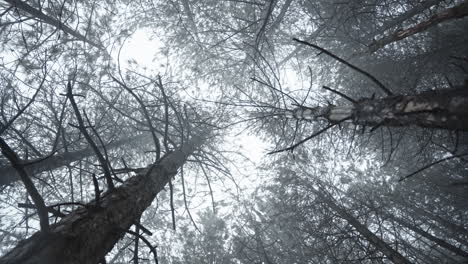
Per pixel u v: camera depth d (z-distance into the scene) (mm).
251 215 8336
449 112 2322
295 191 7496
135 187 3207
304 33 8898
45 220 1814
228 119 7898
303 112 4828
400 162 8727
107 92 6750
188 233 8352
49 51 5152
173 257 8305
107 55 6719
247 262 7270
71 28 6469
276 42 9203
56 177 6199
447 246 6566
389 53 7527
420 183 8828
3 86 4648
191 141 6648
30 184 1742
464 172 8062
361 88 7652
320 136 7941
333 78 9078
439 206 8523
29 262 1685
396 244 5543
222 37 8672
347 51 8188
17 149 5523
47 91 5379
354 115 3473
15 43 5461
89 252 2109
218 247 7984
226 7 8477
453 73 6641
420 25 4227
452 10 3768
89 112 6762
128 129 7777
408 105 2721
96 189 2248
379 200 7598
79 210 2412
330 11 7719
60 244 1895
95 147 2477
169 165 4566
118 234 2564
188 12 8344
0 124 2602
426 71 6875
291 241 7699
